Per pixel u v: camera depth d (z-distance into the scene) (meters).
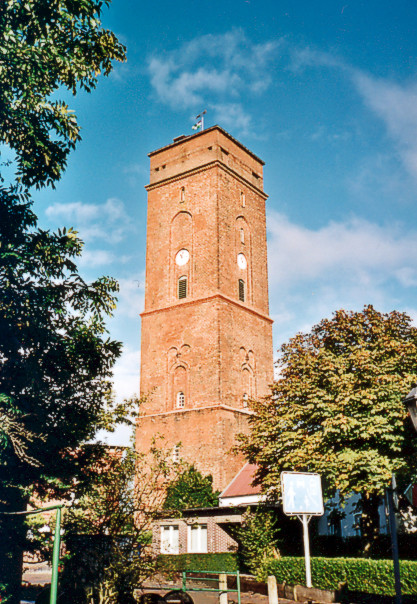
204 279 46.56
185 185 50.59
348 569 19.81
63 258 15.61
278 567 23.50
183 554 32.91
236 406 43.91
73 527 15.69
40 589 19.20
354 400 22.94
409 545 23.44
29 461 13.88
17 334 14.30
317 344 28.41
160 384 46.12
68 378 16.09
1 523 14.69
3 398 13.35
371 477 21.41
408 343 25.16
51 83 14.39
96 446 16.86
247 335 47.25
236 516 32.75
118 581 14.67
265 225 54.19
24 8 13.13
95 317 16.70
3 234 14.88
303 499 17.38
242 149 53.22
